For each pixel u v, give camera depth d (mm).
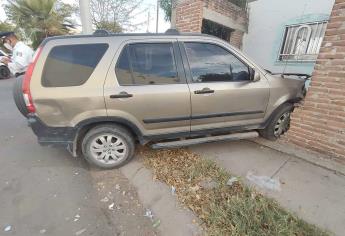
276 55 7465
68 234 2404
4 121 5723
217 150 3820
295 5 6785
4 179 3309
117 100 3068
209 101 3379
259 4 7715
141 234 2424
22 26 19094
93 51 3051
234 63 3488
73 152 3271
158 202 2818
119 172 3486
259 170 3236
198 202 2705
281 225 2262
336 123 3254
